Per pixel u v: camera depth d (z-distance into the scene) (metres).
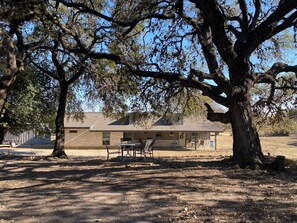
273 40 17.67
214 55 13.77
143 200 7.71
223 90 13.27
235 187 9.15
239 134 13.11
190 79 13.51
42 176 11.53
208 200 7.62
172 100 18.86
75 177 11.12
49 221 6.27
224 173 11.55
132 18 13.91
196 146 49.12
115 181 10.20
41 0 12.24
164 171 12.10
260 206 7.03
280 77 16.39
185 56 16.42
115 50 15.77
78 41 14.91
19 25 14.34
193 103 20.19
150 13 13.86
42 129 30.09
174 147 49.59
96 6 16.62
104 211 6.88
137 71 14.04
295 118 21.75
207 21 13.35
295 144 52.94
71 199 7.94
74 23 15.65
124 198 7.94
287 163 14.85
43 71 23.02
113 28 14.95
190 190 8.74
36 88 24.70
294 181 10.09
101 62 20.64
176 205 7.20
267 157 14.17
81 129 52.09
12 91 24.38
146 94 16.72
